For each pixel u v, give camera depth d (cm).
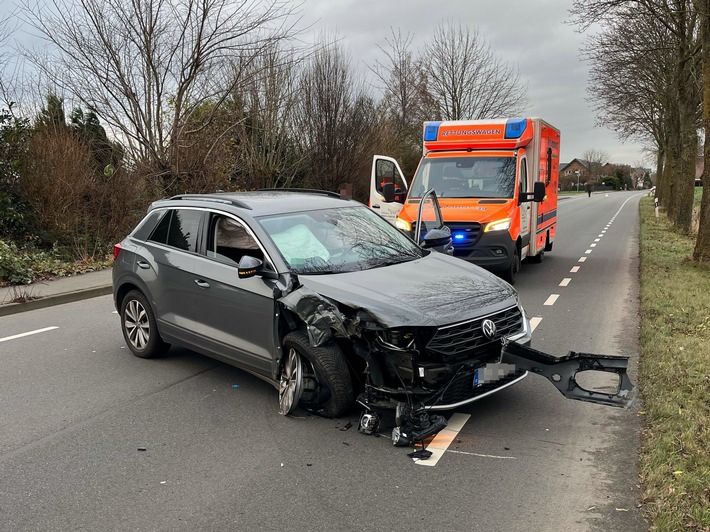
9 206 1290
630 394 417
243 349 512
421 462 395
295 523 328
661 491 336
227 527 326
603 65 2305
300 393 457
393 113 2975
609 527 313
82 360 654
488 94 3409
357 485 367
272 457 408
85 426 472
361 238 547
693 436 393
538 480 366
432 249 612
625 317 778
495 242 934
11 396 545
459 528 318
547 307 855
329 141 2125
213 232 557
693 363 536
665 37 2127
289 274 472
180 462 405
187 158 1539
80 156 1386
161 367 621
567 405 482
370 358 425
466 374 421
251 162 1969
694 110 1997
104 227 1425
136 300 640
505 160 1034
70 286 1078
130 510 346
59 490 372
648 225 2356
